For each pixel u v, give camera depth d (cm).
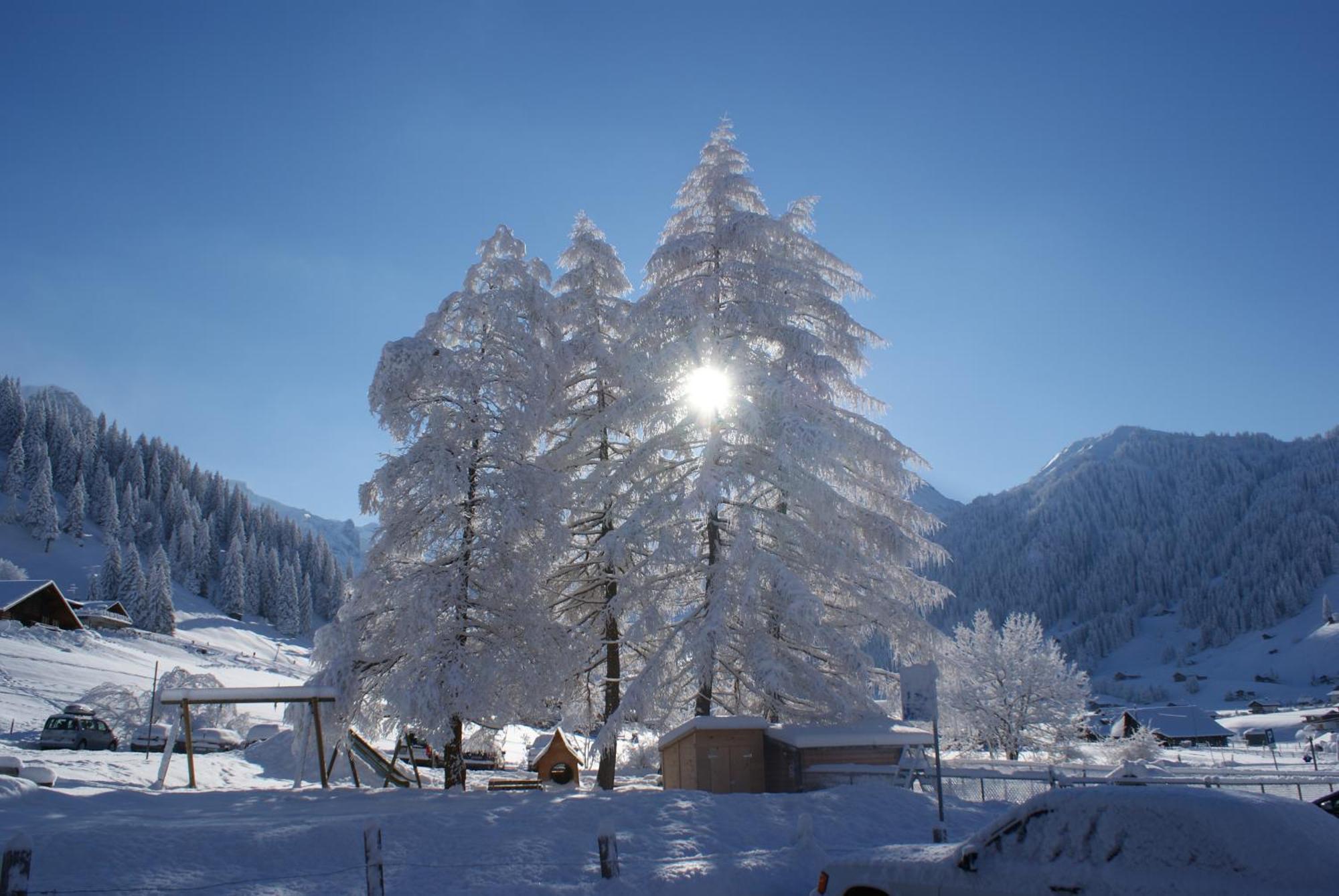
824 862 1311
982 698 4359
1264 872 674
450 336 2506
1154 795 754
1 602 8206
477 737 2533
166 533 18550
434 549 2370
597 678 2733
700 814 1528
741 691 2602
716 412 2456
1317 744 8125
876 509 2564
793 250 2658
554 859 1249
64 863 1023
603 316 2705
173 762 3033
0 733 4059
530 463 2428
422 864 1167
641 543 2309
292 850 1165
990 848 823
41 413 19812
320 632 2331
